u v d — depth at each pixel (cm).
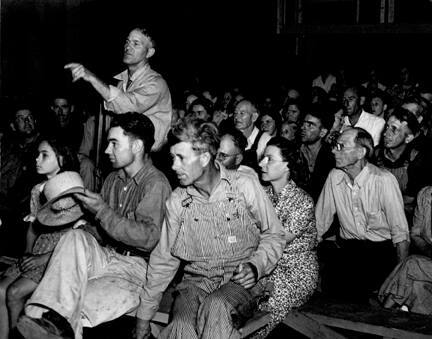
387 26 1027
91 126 578
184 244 317
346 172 414
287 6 1109
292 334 405
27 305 306
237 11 1177
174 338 298
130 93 439
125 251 355
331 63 1191
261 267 306
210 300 294
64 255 316
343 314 328
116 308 323
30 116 577
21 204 511
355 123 625
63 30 935
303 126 551
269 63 1170
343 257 421
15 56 886
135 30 451
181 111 677
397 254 404
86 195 326
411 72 1159
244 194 314
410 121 489
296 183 365
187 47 1171
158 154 488
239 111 570
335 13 1088
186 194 316
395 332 309
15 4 876
